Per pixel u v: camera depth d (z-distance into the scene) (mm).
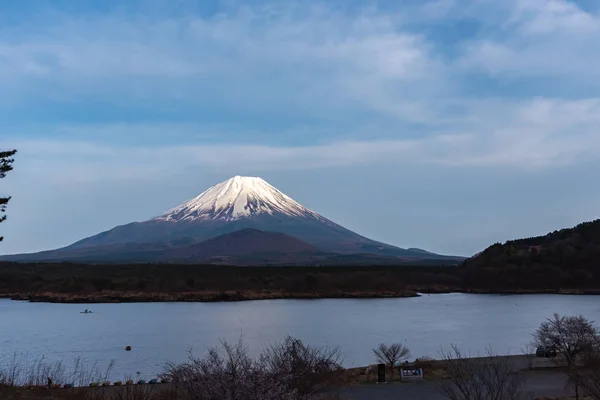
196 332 59531
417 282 135500
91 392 21109
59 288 113250
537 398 22875
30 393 20422
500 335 56500
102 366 39188
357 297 115000
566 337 34750
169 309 89688
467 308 87625
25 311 86000
